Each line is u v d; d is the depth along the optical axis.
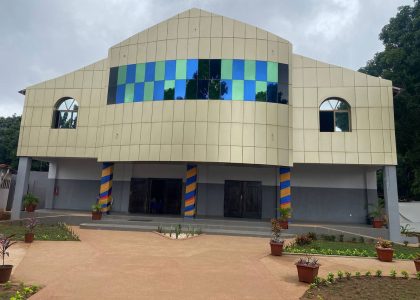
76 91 21.55
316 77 19.62
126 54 20.70
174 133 18.91
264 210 21.59
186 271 9.23
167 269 9.35
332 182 21.61
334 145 18.91
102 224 18.14
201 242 14.30
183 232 16.77
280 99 19.16
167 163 20.86
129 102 20.05
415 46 27.45
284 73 19.48
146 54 20.27
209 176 22.16
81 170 24.19
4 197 26.95
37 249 11.65
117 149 19.81
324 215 21.31
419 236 19.34
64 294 6.97
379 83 19.11
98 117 21.09
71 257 10.51
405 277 9.18
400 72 27.75
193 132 18.72
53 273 8.59
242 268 9.81
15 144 41.84
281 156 18.64
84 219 19.70
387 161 18.42
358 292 7.75
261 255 11.88
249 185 21.97
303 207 21.52
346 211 21.23
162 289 7.54
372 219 19.81
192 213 19.42
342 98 19.27
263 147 18.53
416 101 26.89
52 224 19.00
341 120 19.38
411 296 7.50
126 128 19.83
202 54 19.52
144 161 19.47
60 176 24.30
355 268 10.41
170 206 22.47
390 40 30.66
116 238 14.65
